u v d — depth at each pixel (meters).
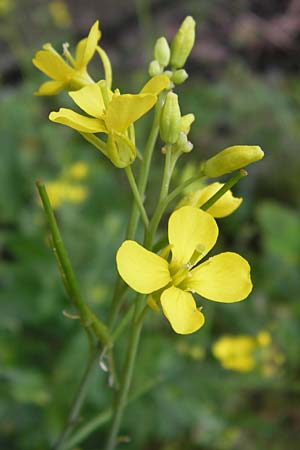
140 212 0.12
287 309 0.26
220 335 0.25
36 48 0.47
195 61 0.50
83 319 0.12
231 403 0.23
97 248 0.26
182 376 0.21
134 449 0.21
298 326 0.25
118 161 0.12
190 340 0.22
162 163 0.34
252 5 0.55
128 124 0.11
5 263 0.27
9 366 0.22
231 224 0.32
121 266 0.11
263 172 0.35
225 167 0.12
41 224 0.29
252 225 0.33
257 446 0.22
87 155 0.35
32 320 0.24
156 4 0.54
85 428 0.13
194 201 0.12
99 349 0.12
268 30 0.52
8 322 0.24
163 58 0.13
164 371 0.21
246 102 0.37
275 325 0.24
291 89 0.42
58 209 0.28
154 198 0.32
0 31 0.48
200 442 0.22
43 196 0.11
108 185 0.32
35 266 0.25
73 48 0.48
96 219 0.31
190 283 0.11
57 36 0.49
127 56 0.49
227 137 0.37
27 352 0.23
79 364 0.22
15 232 0.29
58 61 0.13
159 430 0.21
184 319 0.11
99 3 0.55
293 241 0.29
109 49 0.51
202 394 0.21
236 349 0.21
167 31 0.51
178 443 0.22
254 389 0.24
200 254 0.11
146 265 0.11
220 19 0.53
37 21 0.50
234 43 0.51
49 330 0.24
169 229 0.11
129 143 0.11
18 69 0.49
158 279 0.11
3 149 0.33
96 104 0.12
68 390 0.21
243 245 0.31
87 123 0.11
